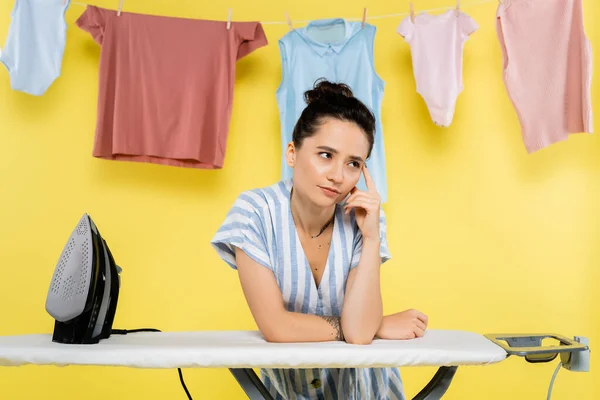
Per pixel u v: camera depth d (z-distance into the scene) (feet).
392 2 8.74
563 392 8.19
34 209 8.39
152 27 7.89
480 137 8.55
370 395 4.55
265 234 4.60
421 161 8.55
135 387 8.31
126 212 8.50
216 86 7.88
